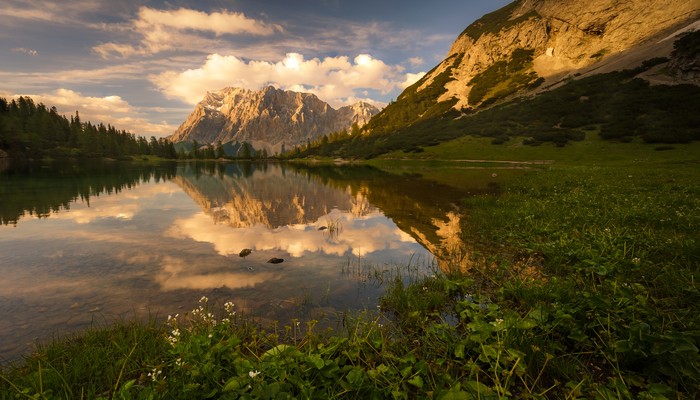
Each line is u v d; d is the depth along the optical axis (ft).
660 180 83.56
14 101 510.58
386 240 40.98
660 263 24.08
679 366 12.16
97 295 24.53
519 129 309.42
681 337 12.40
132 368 14.79
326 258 33.91
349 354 14.53
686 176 91.91
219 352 14.02
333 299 23.75
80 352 15.97
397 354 15.71
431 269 29.91
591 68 417.49
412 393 12.70
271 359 13.39
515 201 61.77
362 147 518.37
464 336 17.06
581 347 15.19
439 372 13.64
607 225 36.94
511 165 206.28
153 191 96.78
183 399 11.76
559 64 483.10
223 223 52.21
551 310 17.21
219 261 32.91
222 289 25.70
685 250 26.07
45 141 451.53
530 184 88.28
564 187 76.43
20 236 42.88
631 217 40.34
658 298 19.36
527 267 28.27
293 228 48.44
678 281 20.21
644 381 12.51
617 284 19.94
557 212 46.47
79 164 308.19
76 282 27.17
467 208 61.93
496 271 27.53
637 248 28.35
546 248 30.86
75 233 44.60
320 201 76.69
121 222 52.31
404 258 33.58
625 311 16.28
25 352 17.07
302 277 28.32
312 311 21.81
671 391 11.02
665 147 183.11
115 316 21.15
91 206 67.62
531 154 239.50
